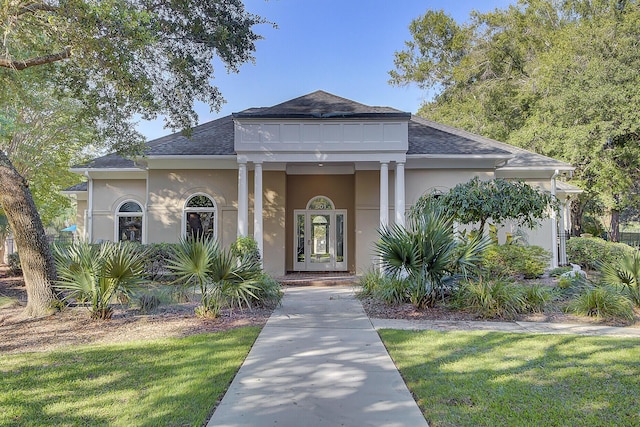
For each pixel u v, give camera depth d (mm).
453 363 5281
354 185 16734
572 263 16750
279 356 5633
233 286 8156
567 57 20938
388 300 9289
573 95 19547
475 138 16109
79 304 8609
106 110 10844
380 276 11031
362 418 3738
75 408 3904
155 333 6914
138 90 8750
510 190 10125
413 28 39406
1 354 5707
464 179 15016
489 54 31016
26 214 8203
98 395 4227
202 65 10789
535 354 5660
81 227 18750
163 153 14453
